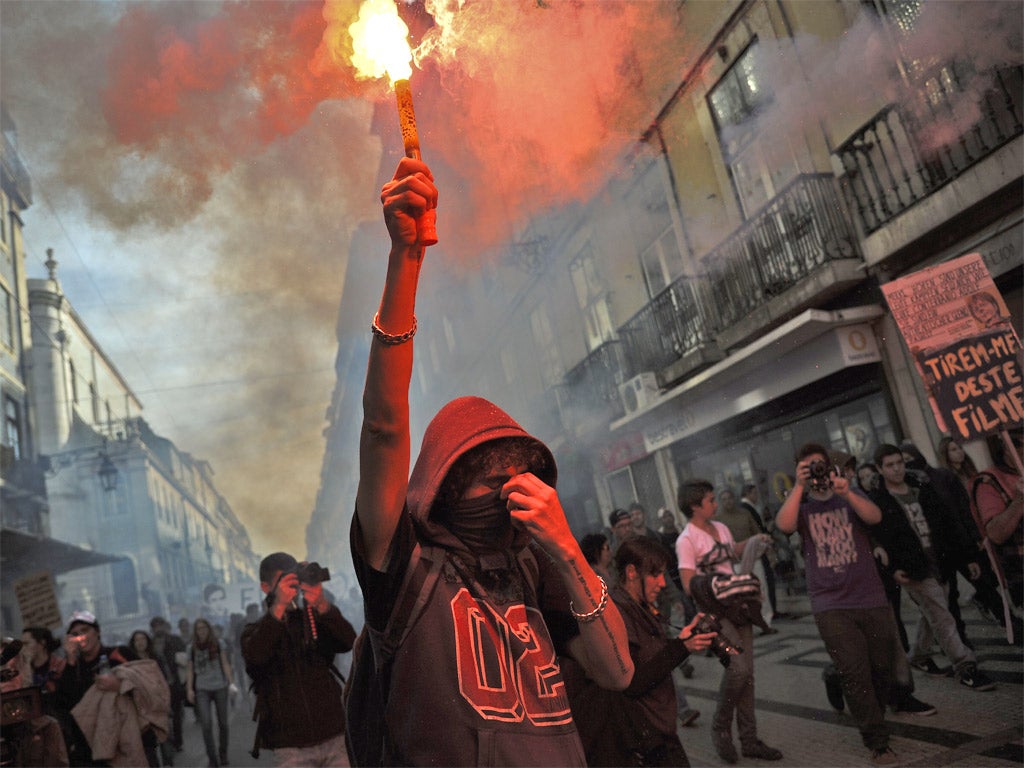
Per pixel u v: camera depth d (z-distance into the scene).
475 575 1.37
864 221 8.44
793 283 9.36
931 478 5.73
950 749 3.55
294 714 3.70
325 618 3.81
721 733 4.05
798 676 5.68
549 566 1.50
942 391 4.33
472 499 1.40
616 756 2.47
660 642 2.57
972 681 4.41
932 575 4.56
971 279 4.32
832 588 3.74
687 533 4.48
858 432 9.33
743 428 11.34
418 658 1.28
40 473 22.38
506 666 1.30
